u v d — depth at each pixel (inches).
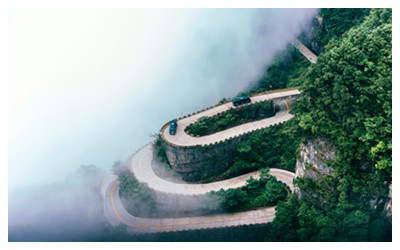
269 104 5728.3
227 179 5270.7
